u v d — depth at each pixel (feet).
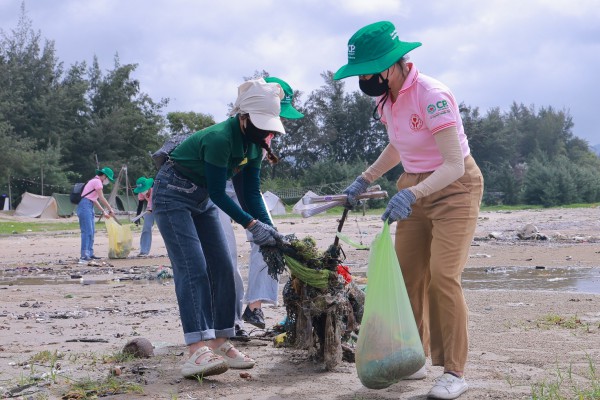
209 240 17.28
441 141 14.40
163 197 16.44
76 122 237.25
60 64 239.09
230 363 17.15
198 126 279.08
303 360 17.80
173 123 278.05
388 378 13.94
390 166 16.48
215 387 15.42
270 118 15.76
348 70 14.61
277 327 20.92
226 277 17.20
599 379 15.24
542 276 37.19
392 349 13.85
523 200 229.04
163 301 29.63
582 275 37.19
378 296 14.05
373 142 285.84
